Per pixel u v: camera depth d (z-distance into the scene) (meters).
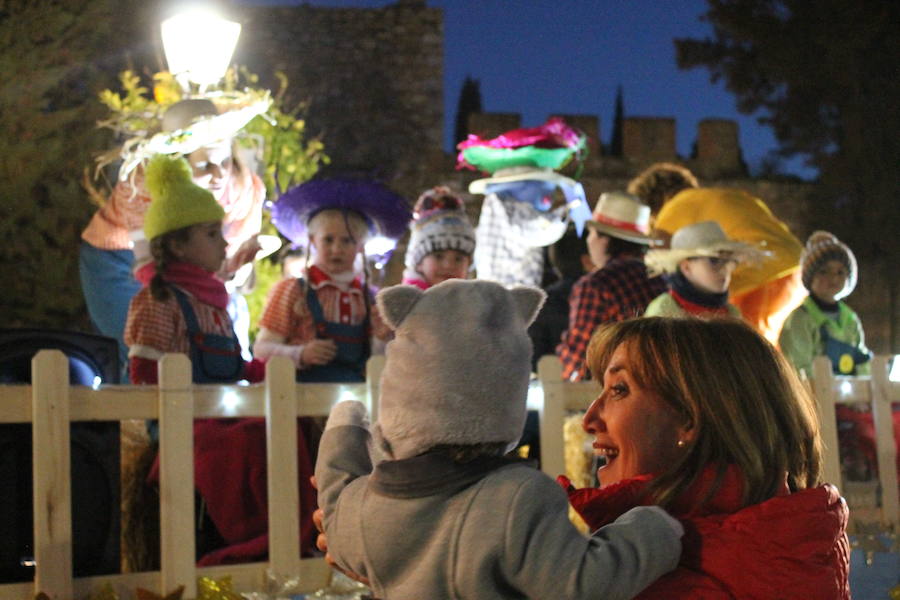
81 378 4.05
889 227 15.46
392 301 1.90
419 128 16.31
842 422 5.23
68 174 8.08
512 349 1.87
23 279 7.82
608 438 2.05
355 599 3.73
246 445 3.90
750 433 1.91
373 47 16.36
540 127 6.05
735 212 6.23
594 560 1.74
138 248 5.16
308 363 4.42
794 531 1.84
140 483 3.90
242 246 4.95
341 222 4.67
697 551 1.86
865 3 15.70
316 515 2.06
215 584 3.58
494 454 1.85
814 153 16.67
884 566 4.38
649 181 6.97
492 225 5.92
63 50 8.26
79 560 3.61
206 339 4.23
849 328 5.85
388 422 1.87
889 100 15.62
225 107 5.50
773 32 16.19
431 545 1.78
